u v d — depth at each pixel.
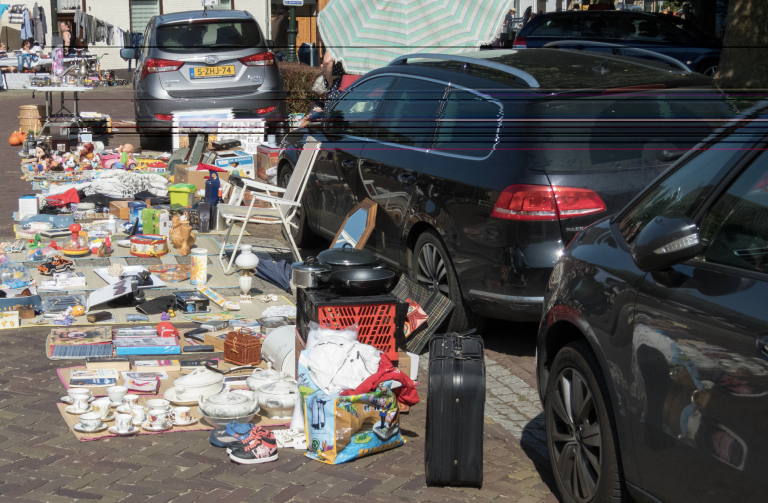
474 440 3.57
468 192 5.14
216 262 7.62
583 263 3.43
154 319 5.96
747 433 2.37
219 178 9.52
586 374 3.27
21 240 8.05
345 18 10.79
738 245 2.63
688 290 2.71
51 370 4.95
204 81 11.96
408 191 5.80
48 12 27.17
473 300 5.19
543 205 4.75
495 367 5.29
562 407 3.51
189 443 4.04
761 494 2.32
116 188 9.88
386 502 3.49
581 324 3.29
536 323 6.14
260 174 10.87
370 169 6.33
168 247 7.89
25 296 6.09
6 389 4.63
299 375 4.07
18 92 23.09
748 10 8.22
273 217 7.13
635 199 3.43
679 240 2.68
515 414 4.54
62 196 9.36
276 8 27.50
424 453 3.98
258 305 6.39
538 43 14.47
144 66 12.02
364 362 4.02
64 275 6.60
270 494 3.53
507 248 4.87
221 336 5.48
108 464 3.78
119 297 6.12
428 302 5.46
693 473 2.60
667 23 13.78
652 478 2.82
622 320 3.01
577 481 3.37
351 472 3.77
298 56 17.20
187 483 3.62
